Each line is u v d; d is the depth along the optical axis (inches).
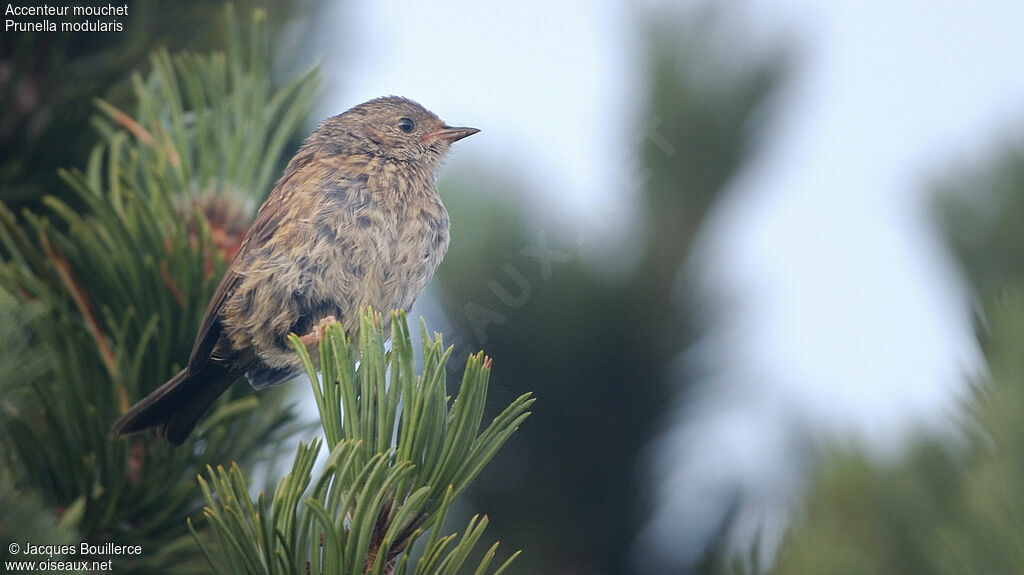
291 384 225.1
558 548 284.0
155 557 195.2
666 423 292.5
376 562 140.3
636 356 292.0
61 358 189.3
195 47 248.8
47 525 135.6
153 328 206.5
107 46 239.6
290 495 138.6
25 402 187.5
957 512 182.9
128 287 204.2
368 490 139.4
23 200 232.1
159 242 206.2
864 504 199.5
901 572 191.9
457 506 287.1
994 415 176.1
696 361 297.7
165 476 197.9
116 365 201.3
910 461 198.4
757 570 204.4
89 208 232.4
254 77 229.0
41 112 231.6
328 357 157.3
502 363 291.6
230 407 206.1
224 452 208.5
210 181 224.7
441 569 143.4
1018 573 170.7
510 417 158.9
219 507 193.2
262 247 286.5
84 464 185.6
